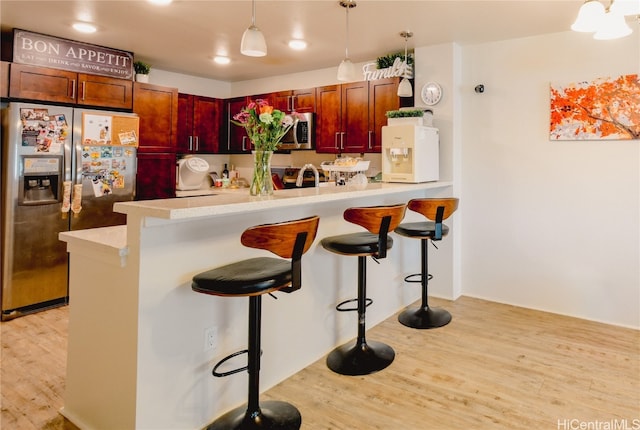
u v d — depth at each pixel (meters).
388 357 2.62
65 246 3.63
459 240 3.93
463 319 3.35
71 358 2.03
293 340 2.47
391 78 3.93
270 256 2.30
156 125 4.32
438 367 2.55
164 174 4.42
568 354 2.73
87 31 3.43
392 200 3.45
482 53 3.71
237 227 2.11
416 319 3.24
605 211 3.27
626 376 2.44
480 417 2.05
